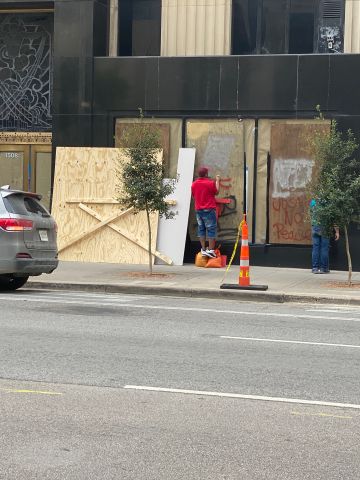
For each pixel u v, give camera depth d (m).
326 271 17.44
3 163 21.00
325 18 18.58
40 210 14.27
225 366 7.98
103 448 5.34
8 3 20.09
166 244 18.59
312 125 18.14
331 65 17.98
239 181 18.66
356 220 15.02
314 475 4.90
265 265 18.50
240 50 19.03
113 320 10.92
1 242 13.29
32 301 12.80
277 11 18.81
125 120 19.23
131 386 7.06
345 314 12.28
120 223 18.84
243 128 18.58
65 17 19.44
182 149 18.75
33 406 6.35
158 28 19.56
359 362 8.31
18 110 20.98
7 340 9.13
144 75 19.05
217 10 19.02
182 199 18.62
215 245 18.78
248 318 11.55
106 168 19.05
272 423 5.99
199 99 18.77
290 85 18.22
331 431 5.80
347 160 16.62
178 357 8.38
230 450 5.34
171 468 4.97
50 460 5.09
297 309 12.84
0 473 4.85
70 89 19.45
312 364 8.18
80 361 8.06
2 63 21.09
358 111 17.84
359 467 5.05
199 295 14.27
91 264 18.39
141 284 14.88
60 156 19.38
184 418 6.08
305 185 18.11
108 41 19.81
